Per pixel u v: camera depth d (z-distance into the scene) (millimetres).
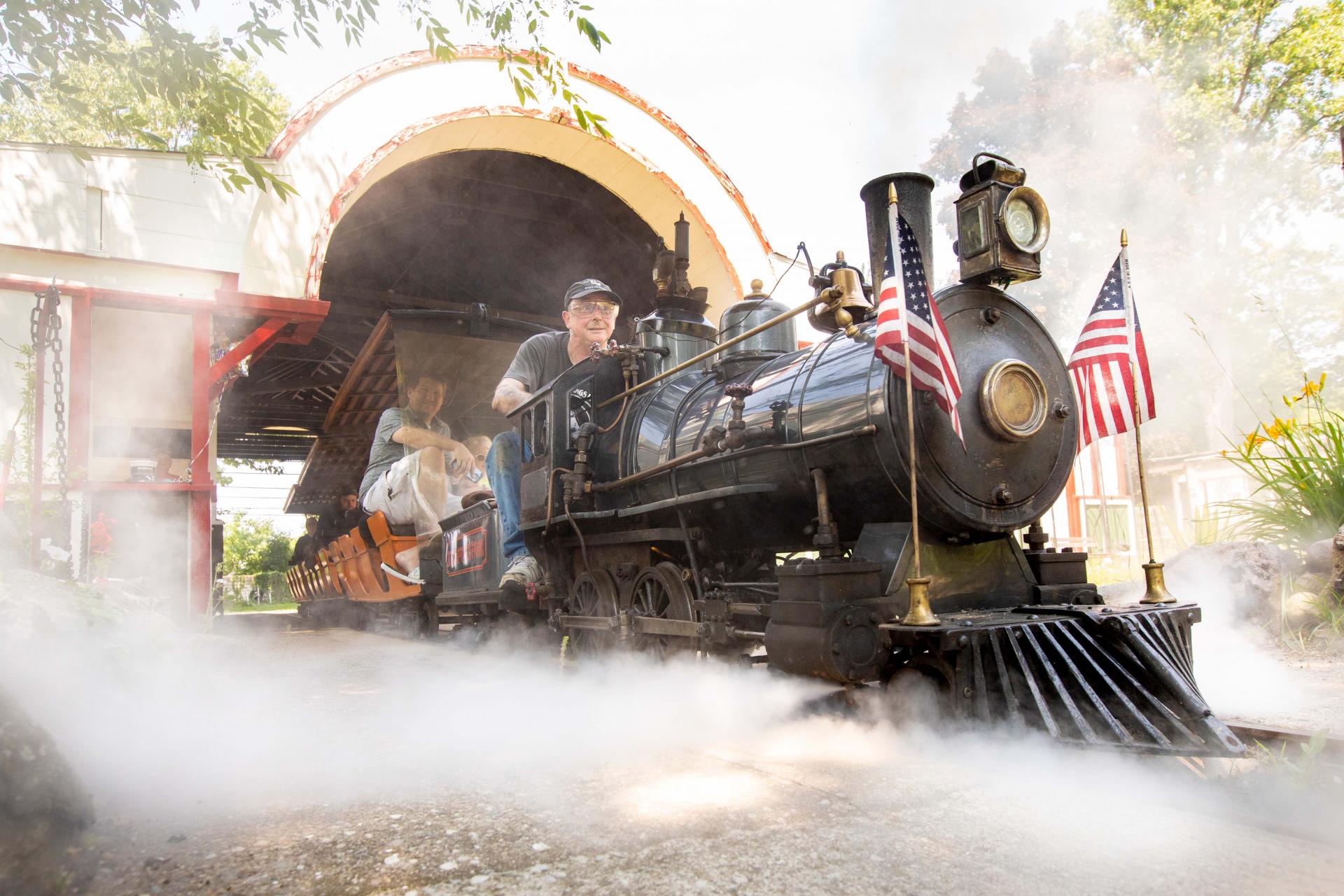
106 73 9609
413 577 11484
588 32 5629
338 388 21969
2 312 8938
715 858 2490
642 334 7355
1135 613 3840
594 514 6215
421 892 2320
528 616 8180
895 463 4215
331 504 23719
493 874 2424
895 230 4070
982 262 4637
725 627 4969
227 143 5914
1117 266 4941
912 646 3756
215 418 10602
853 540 5051
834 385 4660
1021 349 4754
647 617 5703
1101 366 4879
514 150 13586
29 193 9430
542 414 7152
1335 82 21859
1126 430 4789
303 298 10742
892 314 3984
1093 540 14008
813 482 4750
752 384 5523
